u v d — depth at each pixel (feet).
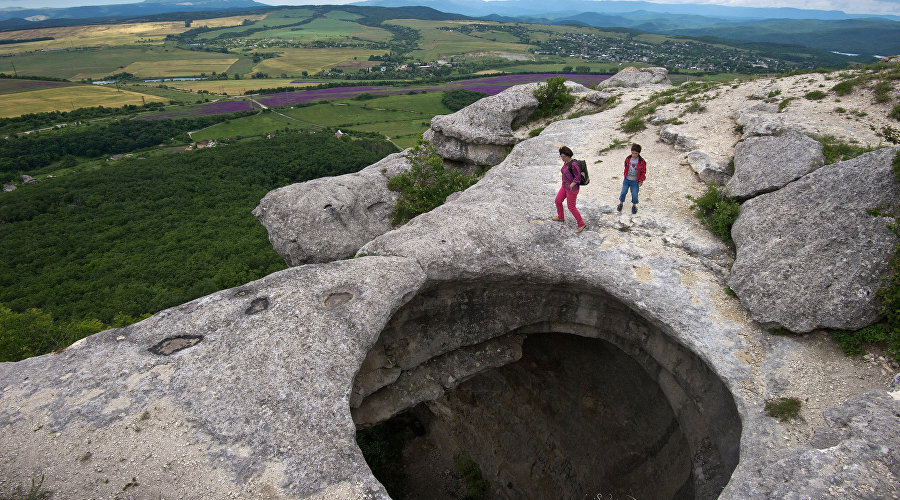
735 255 37.11
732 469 30.83
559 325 43.57
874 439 20.90
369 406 41.91
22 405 25.54
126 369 27.43
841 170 32.09
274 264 122.31
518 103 80.48
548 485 55.57
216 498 21.79
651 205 44.52
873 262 28.17
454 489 61.77
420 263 37.19
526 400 58.59
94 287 113.70
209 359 27.78
